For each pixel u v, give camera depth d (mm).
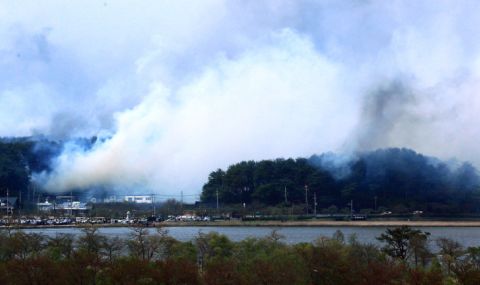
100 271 98062
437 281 97500
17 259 107750
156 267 98750
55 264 100438
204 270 106375
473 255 121688
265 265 97500
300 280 97938
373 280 97875
